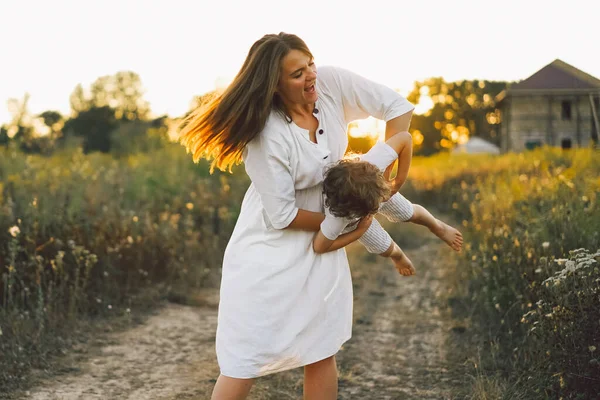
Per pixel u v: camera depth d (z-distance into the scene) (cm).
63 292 526
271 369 279
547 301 363
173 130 295
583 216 487
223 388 276
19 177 743
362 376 420
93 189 751
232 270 285
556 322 340
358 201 265
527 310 430
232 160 291
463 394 378
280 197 272
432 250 897
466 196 1152
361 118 300
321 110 287
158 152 1176
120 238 634
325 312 285
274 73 268
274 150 271
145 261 647
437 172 1786
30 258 521
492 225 627
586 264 330
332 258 290
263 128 273
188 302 605
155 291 618
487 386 373
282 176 273
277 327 276
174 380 414
